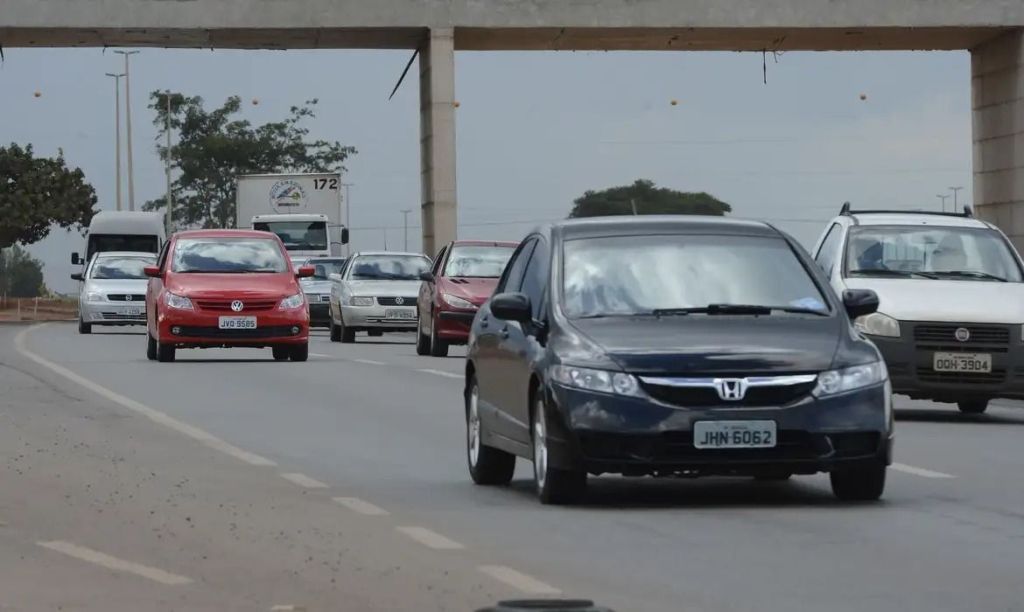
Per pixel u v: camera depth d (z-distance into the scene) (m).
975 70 123.75
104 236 142.50
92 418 40.78
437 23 114.50
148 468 30.58
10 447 33.78
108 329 113.88
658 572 19.83
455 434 37.56
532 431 26.05
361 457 32.97
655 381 24.62
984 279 42.91
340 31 115.69
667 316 25.98
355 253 92.31
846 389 24.84
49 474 29.38
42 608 17.66
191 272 65.50
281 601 18.00
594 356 24.92
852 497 25.97
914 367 40.59
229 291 64.19
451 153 115.50
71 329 114.75
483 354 28.67
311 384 52.94
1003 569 20.00
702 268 26.94
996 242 43.97
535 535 22.73
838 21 115.81
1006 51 119.12
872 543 21.95
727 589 18.72
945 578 19.41
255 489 27.73
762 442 24.55
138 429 38.12
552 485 25.39
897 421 41.31
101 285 101.19
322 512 25.02
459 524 23.77
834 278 43.06
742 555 21.03
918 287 41.94
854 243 43.84
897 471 30.00
